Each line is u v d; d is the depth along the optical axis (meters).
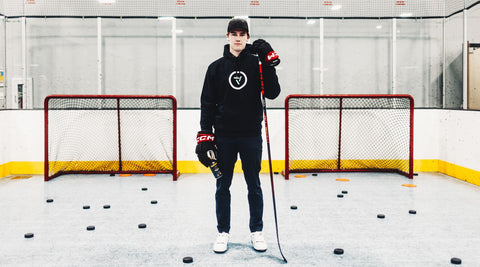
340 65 6.86
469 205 3.52
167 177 5.05
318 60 6.81
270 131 5.45
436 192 4.08
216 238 2.62
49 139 5.30
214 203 3.63
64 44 6.71
